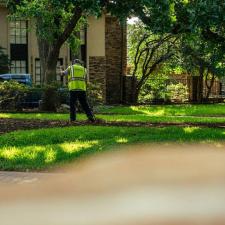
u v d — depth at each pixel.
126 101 46.97
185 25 19.11
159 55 48.31
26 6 26.91
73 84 20.23
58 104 30.30
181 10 18.97
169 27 18.45
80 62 20.58
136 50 48.72
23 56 43.53
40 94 31.55
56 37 29.59
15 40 43.28
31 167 10.66
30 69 43.66
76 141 14.27
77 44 32.28
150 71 46.88
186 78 49.62
